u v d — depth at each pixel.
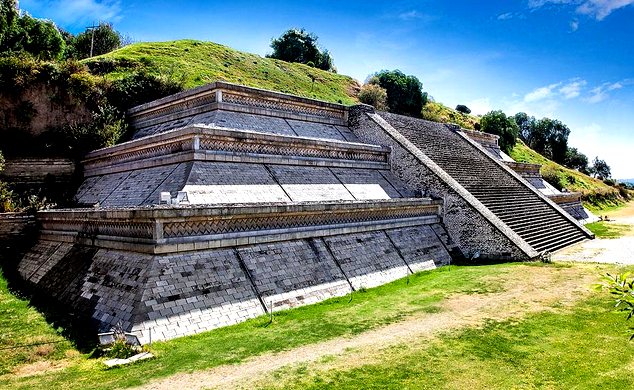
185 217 12.60
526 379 8.32
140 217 12.43
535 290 14.57
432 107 66.88
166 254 12.32
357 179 22.41
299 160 20.59
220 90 21.92
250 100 23.39
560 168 68.62
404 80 60.91
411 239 19.98
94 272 13.65
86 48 56.78
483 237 20.97
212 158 17.42
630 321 11.16
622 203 66.81
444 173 23.61
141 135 24.97
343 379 8.38
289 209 15.27
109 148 21.62
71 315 12.48
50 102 24.78
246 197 16.45
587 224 36.72
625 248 22.92
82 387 8.30
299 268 14.81
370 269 16.84
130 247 13.03
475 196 24.42
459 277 17.14
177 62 38.84
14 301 14.30
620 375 8.40
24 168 22.48
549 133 92.56
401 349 9.89
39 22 41.69
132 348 9.98
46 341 10.86
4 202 19.20
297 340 10.71
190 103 23.69
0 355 10.05
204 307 11.88
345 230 17.50
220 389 8.02
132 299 11.38
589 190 61.62
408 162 24.47
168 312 11.27
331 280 15.23
